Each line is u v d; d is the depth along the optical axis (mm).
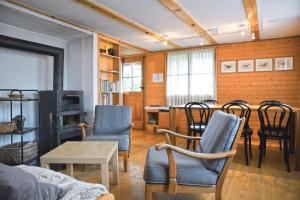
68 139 3744
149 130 6168
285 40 4797
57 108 3436
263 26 4000
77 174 2869
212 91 5484
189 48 5738
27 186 884
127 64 6617
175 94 5883
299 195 2283
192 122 3836
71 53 4457
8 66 3502
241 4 3018
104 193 1131
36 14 3174
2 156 2861
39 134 3574
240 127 1863
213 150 1884
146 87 6402
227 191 2381
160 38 4832
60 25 3602
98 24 3834
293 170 3004
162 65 6156
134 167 3139
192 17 3523
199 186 1773
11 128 3008
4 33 3449
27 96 3787
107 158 2057
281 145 3961
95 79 4270
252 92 5113
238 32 4375
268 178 2734
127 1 2910
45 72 4090
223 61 5383
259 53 5031
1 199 850
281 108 3242
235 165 3207
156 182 1775
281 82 4852
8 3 2832
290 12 3301
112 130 3480
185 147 4250
